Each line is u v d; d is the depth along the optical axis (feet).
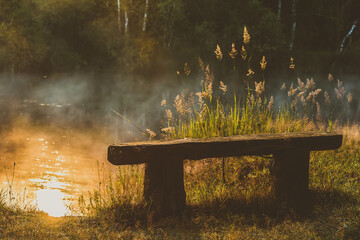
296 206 13.42
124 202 13.23
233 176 16.31
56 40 83.61
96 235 11.53
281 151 13.51
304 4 100.78
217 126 18.84
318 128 21.63
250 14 88.48
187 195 14.47
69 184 20.93
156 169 12.39
